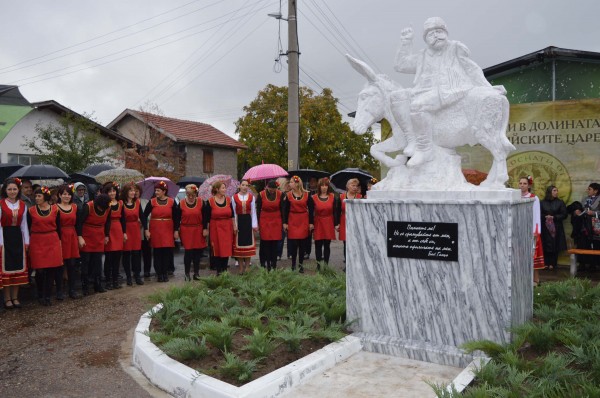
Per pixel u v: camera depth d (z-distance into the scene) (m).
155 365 4.18
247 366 3.86
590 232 8.87
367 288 4.75
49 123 18.64
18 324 6.23
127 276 8.55
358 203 4.78
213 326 4.50
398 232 4.56
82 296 7.72
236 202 8.91
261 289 6.13
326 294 6.05
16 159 19.27
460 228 4.27
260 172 10.90
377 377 4.03
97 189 9.79
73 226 7.55
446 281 4.35
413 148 4.89
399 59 5.07
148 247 9.27
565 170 9.78
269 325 4.75
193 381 3.75
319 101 25.39
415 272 4.50
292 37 14.35
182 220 8.58
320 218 9.41
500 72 11.63
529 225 4.66
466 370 3.81
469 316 4.25
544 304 5.40
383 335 4.66
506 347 3.91
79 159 17.30
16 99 22.34
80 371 4.58
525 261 4.54
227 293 6.15
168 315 5.33
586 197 9.60
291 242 9.31
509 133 10.17
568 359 3.78
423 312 4.47
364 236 4.75
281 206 9.28
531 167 10.03
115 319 6.39
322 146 24.91
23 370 4.64
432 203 4.39
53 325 6.17
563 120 9.76
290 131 14.42
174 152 23.84
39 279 7.66
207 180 12.19
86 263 7.81
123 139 21.00
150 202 8.70
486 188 4.48
